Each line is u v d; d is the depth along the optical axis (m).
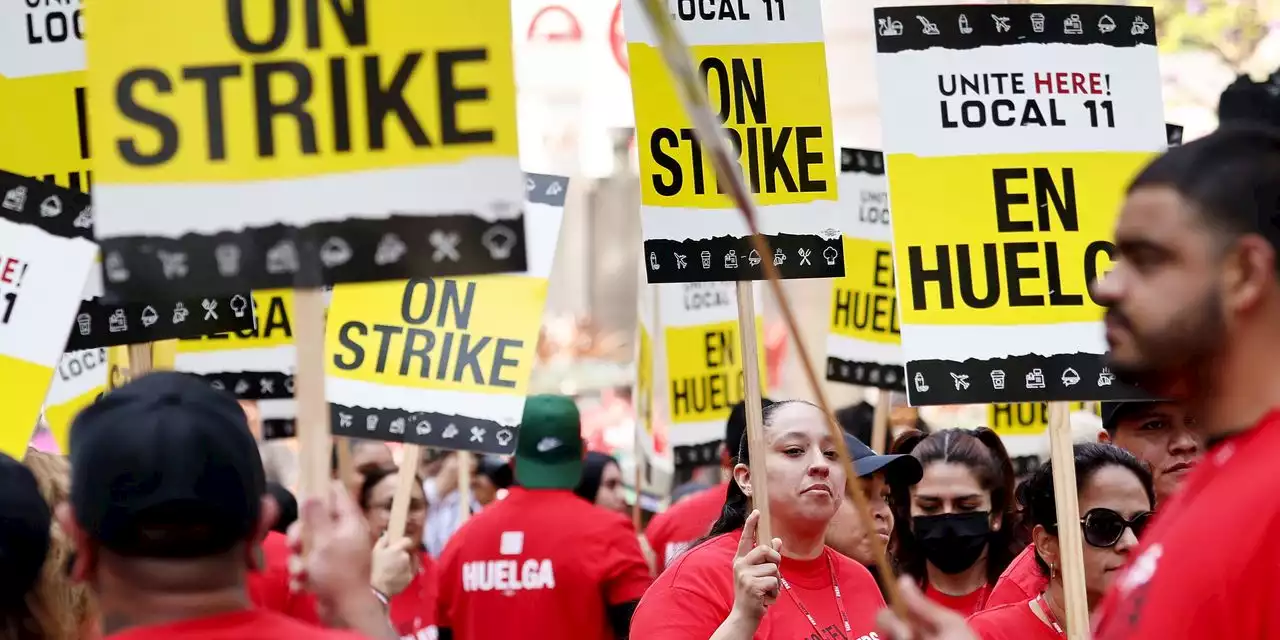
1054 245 4.59
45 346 4.66
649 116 4.67
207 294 3.07
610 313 23.95
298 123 3.11
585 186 23.80
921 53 4.61
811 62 4.85
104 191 3.06
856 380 7.45
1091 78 4.70
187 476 2.29
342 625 2.66
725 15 4.82
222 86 3.11
